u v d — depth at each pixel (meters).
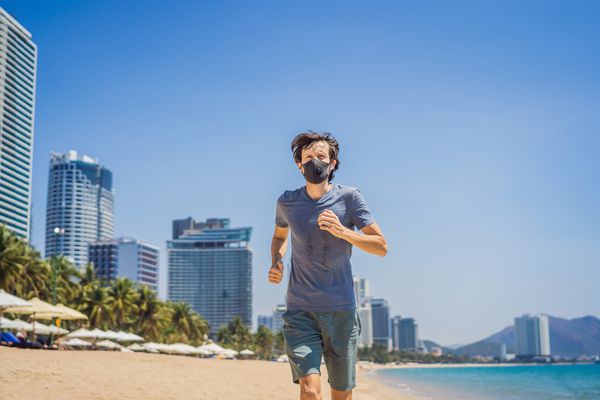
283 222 3.62
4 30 141.00
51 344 37.75
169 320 78.56
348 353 3.37
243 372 26.44
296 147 3.57
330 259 3.34
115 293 64.00
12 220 138.38
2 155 136.50
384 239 3.31
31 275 46.00
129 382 12.89
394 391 27.34
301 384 3.22
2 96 138.38
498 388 34.72
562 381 51.03
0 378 10.85
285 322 3.40
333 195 3.45
